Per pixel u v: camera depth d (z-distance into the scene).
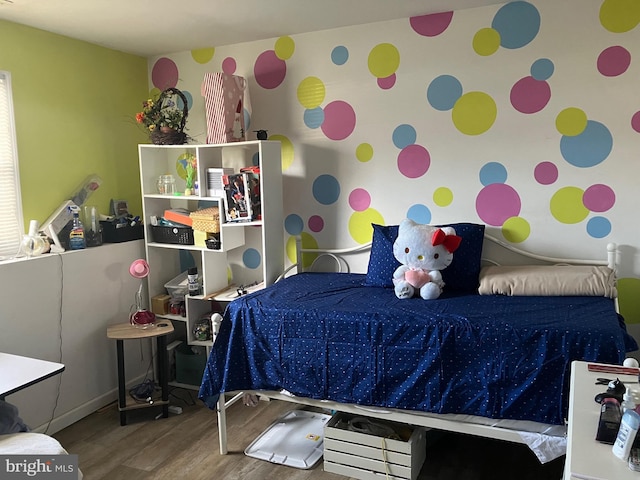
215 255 3.47
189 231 3.41
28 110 3.00
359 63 3.13
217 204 3.64
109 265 3.30
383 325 2.31
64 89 3.20
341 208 3.31
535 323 2.14
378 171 3.18
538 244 2.87
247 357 2.59
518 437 2.12
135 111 3.71
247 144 3.17
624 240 2.71
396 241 2.82
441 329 2.21
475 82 2.88
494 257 2.96
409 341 2.27
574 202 2.77
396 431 2.61
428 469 2.56
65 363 3.04
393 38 3.03
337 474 2.55
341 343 2.39
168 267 3.71
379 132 3.14
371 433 2.55
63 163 3.21
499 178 2.90
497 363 2.13
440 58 2.94
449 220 3.04
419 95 3.01
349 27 3.12
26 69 2.97
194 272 3.43
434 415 2.27
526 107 2.80
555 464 2.58
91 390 3.22
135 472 2.61
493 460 2.63
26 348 2.81
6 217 2.92
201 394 2.60
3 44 2.85
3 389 1.95
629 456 1.20
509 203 2.90
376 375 2.32
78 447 2.84
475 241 2.84
